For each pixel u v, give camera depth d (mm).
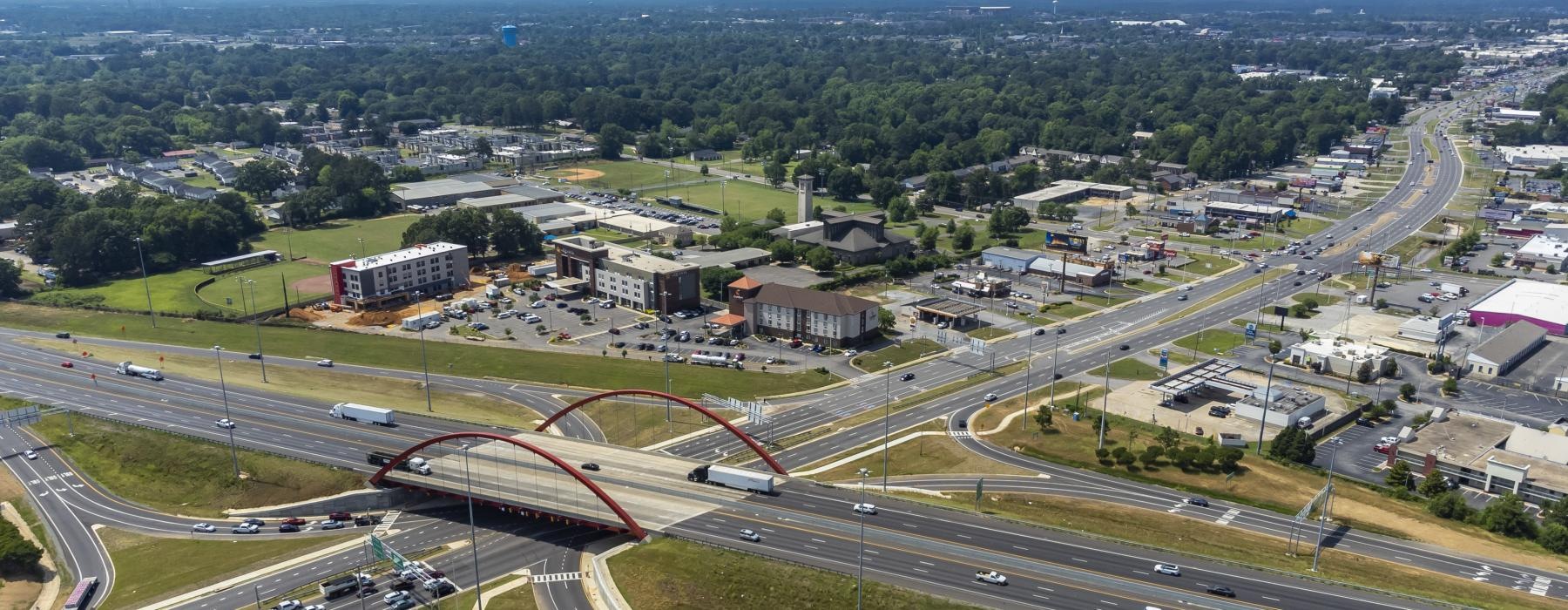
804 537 180625
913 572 168125
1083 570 168625
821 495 198625
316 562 183125
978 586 163750
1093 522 191625
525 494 196750
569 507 191000
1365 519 194625
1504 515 189875
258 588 174375
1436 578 170125
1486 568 174625
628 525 182875
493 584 173625
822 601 161375
